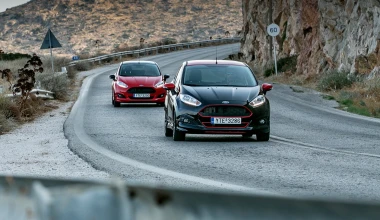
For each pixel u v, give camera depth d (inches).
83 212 40.6
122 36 7618.1
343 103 899.4
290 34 1690.5
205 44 3823.8
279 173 347.9
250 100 532.7
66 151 456.1
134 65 1004.6
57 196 41.4
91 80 1660.9
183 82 563.5
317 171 354.0
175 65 2409.0
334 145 495.5
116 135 570.6
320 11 1301.7
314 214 36.7
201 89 546.0
